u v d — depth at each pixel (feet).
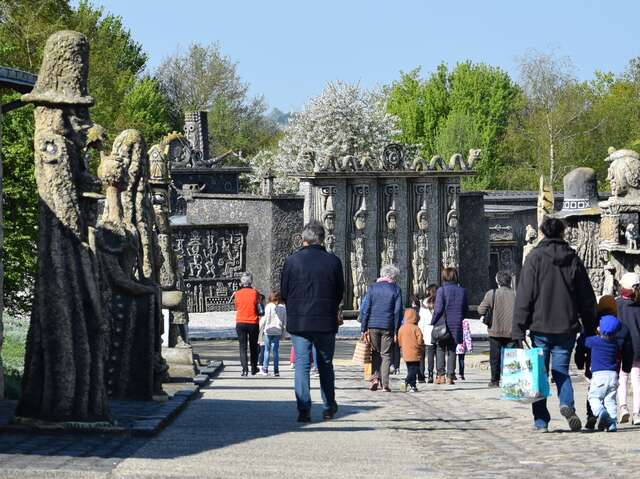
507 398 64.13
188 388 89.45
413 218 232.73
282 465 48.26
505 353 64.18
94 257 56.59
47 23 268.62
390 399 92.38
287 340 196.65
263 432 61.93
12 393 74.33
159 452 50.96
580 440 60.54
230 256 238.27
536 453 55.21
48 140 55.83
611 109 451.12
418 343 102.58
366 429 65.77
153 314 73.31
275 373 119.65
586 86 463.42
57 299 55.83
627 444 58.70
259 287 234.79
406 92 489.67
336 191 226.58
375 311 101.40
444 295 111.75
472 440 60.80
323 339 69.36
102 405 56.85
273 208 231.30
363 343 112.06
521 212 281.13
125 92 405.39
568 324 63.57
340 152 404.57
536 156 456.45
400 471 47.98
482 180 447.83
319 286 69.26
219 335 193.77
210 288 237.25
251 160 432.66
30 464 44.50
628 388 87.61
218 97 534.37
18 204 136.56
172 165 281.95
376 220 229.25
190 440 56.44
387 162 230.27
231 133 528.63
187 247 236.02
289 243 232.73
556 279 63.62
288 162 411.54
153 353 73.36
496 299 107.14
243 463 48.32
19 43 259.19
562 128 444.14
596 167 451.53
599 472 48.55
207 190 284.82
